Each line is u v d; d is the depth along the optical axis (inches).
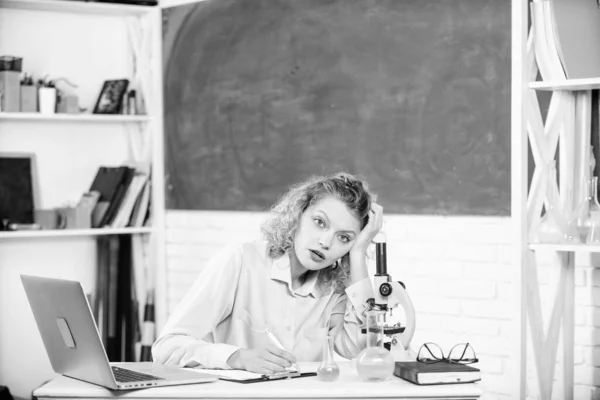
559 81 145.3
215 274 130.8
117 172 223.0
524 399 149.5
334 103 194.7
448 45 177.3
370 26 188.5
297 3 200.5
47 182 221.6
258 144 208.4
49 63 222.1
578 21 147.7
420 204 182.5
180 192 225.5
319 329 132.6
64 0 215.0
